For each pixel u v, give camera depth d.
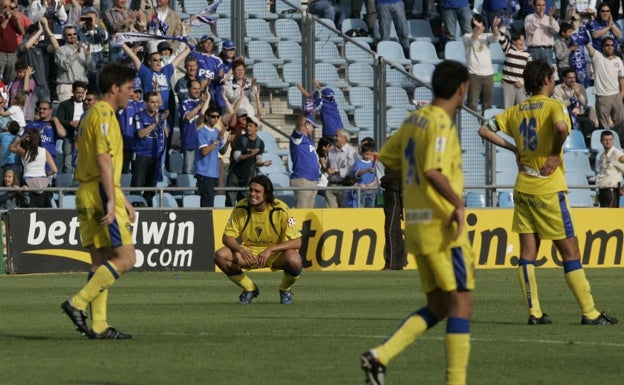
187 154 70.00
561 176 33.50
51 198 64.38
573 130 79.31
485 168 69.94
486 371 24.78
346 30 85.94
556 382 23.34
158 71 70.81
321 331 32.31
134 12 75.94
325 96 72.50
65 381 23.19
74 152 69.12
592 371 24.81
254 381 23.16
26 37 76.31
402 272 61.31
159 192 65.44
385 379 23.61
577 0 89.75
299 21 77.75
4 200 62.28
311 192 67.88
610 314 38.25
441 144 20.97
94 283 29.30
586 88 85.31
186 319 36.03
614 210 66.38
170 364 25.50
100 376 23.81
